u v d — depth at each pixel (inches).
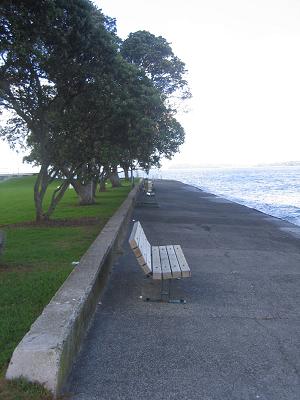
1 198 1146.0
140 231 274.7
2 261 325.4
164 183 2488.9
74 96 489.7
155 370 169.2
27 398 135.0
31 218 630.5
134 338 199.8
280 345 195.3
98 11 516.1
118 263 347.6
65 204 882.1
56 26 380.2
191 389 155.7
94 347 189.0
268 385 159.6
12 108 530.6
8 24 326.6
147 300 254.7
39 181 567.5
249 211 890.7
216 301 258.1
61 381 148.3
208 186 2443.4
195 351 187.2
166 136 885.8
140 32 1229.1
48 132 545.6
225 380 162.7
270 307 249.3
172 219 706.2
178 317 228.8
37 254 352.5
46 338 152.0
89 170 610.2
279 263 374.9
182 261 270.8
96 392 151.8
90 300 217.9
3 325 192.4
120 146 557.6
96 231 482.3
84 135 524.4
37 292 243.9
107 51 446.6
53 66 434.3
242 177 4215.1
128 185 1841.8
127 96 502.9
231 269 345.7
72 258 337.7
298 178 3535.9
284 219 800.3
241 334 207.3
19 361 142.3
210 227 618.2
